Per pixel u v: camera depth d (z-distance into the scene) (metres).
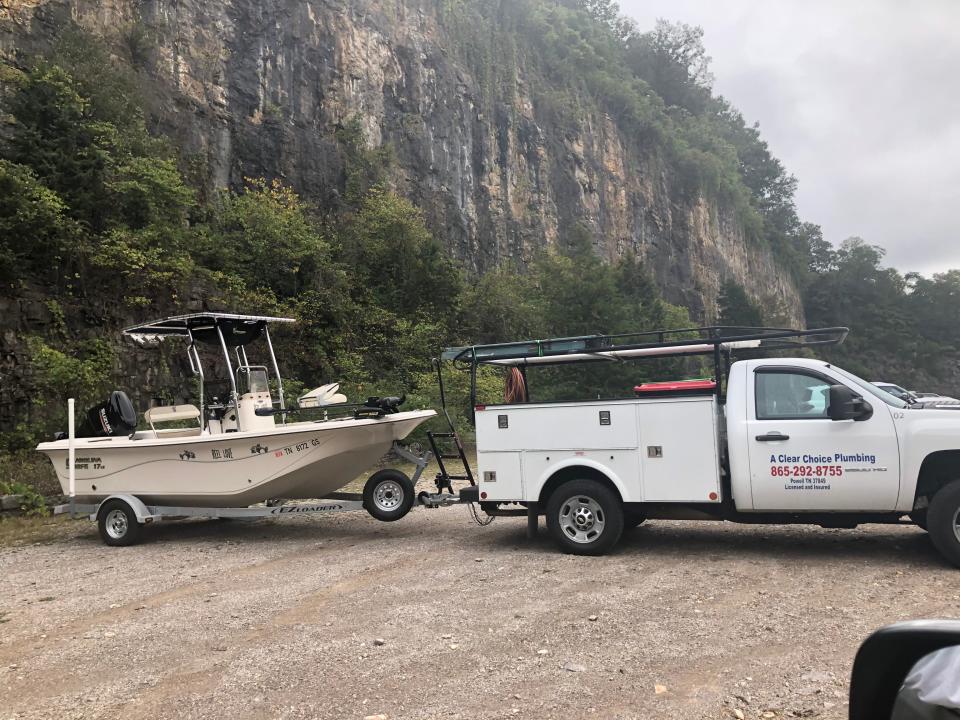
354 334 22.30
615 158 66.38
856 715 1.86
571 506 6.93
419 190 39.75
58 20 23.42
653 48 101.44
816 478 6.23
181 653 4.50
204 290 18.39
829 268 114.19
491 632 4.68
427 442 16.44
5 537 9.17
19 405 13.78
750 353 7.85
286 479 8.05
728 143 104.44
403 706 3.60
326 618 5.12
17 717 3.64
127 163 18.03
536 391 11.72
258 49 31.53
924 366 102.19
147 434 8.90
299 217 23.88
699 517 6.73
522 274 44.59
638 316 33.97
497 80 54.41
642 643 4.39
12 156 16.14
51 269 15.12
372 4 40.94
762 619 4.77
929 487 6.16
